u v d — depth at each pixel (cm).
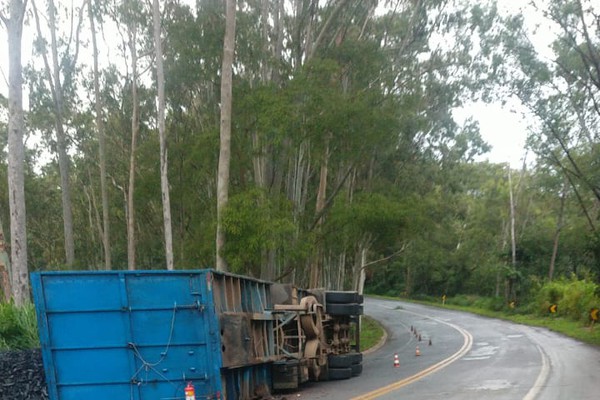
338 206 2375
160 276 1038
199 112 2894
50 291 1016
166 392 1033
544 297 4409
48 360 1015
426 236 4597
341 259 3716
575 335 2892
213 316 1042
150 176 2848
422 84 3262
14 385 1173
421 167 3866
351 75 2536
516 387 1318
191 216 2789
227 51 2078
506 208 6262
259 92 2131
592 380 1402
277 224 1978
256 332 1280
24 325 1498
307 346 1541
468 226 7244
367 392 1370
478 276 6975
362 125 2188
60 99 3316
